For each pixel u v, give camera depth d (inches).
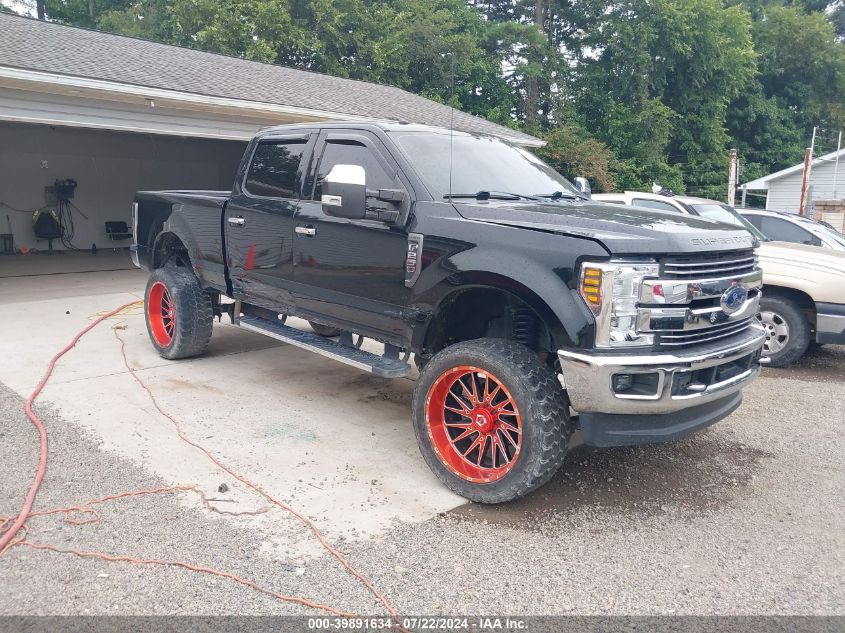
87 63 426.3
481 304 165.6
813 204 772.6
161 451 172.4
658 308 135.2
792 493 160.7
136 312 358.0
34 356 262.2
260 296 214.4
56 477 156.4
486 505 149.7
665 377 133.0
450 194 167.3
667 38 1294.3
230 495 149.8
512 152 205.6
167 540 131.0
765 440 195.6
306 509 144.8
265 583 118.3
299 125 208.8
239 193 220.5
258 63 664.4
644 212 167.0
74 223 724.0
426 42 1110.4
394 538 134.4
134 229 274.2
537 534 137.9
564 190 193.5
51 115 393.4
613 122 1285.7
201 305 247.9
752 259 161.2
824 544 137.2
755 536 139.7
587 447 186.2
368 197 174.4
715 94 1412.4
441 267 153.8
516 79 1248.8
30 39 467.8
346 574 121.9
